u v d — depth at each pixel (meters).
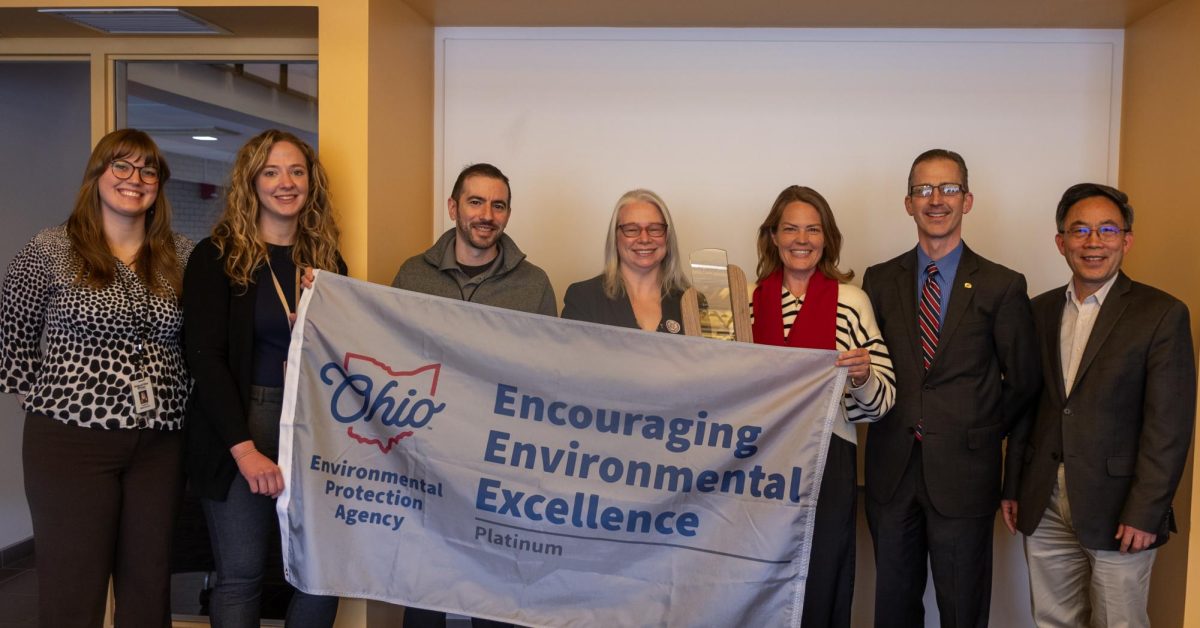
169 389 2.79
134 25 3.60
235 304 2.76
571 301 2.99
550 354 2.70
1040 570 3.04
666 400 2.67
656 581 2.64
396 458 2.71
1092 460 2.85
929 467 2.95
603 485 2.66
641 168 4.04
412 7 3.75
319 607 2.92
